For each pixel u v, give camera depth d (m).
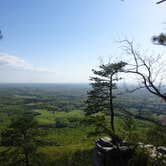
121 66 14.54
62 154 45.97
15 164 31.77
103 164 20.16
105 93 27.72
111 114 26.47
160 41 9.47
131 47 19.62
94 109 28.50
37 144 33.53
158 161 11.92
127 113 15.70
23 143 31.17
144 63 11.76
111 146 20.83
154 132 12.59
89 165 39.94
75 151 47.12
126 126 17.28
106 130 24.91
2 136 31.67
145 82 11.38
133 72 11.93
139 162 13.74
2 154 32.22
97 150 22.12
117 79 26.64
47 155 43.88
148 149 13.52
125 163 16.84
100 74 26.83
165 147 12.06
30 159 33.69
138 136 15.36
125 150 17.39
